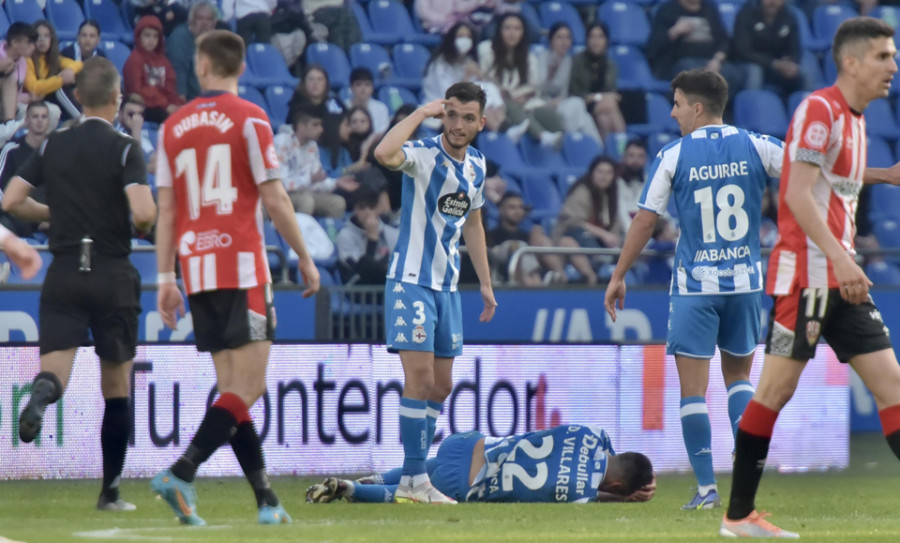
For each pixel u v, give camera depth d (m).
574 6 45.34
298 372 25.69
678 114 20.16
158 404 24.78
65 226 17.69
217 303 15.58
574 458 20.48
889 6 47.81
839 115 13.98
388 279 20.30
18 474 23.97
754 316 19.61
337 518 16.92
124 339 18.06
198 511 18.38
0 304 29.22
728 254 19.30
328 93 40.22
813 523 16.95
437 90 42.91
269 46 42.19
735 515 14.35
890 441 14.19
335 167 40.06
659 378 27.83
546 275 37.56
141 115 38.12
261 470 16.05
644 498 20.62
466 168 20.28
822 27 47.06
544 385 26.97
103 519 16.70
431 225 20.12
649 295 32.78
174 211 15.92
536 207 41.84
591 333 32.41
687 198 19.41
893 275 42.56
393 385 26.42
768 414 14.20
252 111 15.55
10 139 37.16
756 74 45.22
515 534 14.41
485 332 31.83
